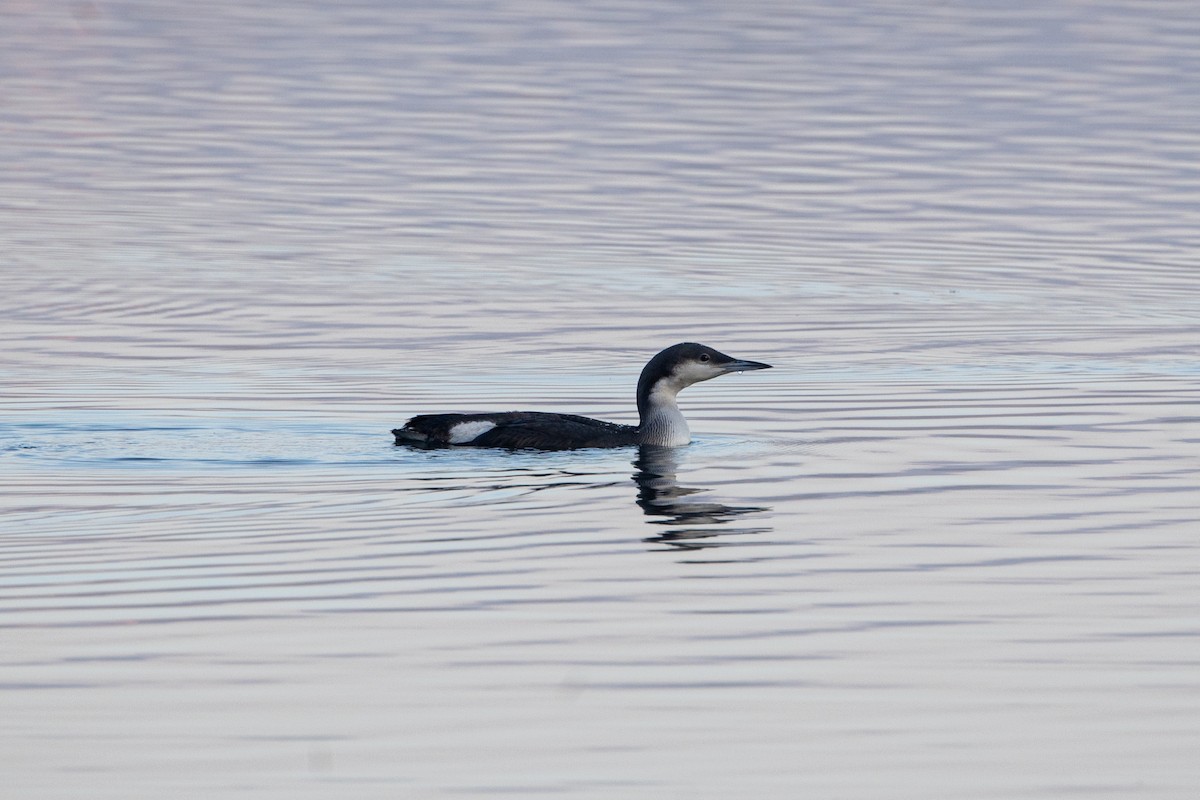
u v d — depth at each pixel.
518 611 13.23
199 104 45.62
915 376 22.38
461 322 25.72
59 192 35.59
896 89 47.66
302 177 37.25
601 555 14.65
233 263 29.64
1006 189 36.22
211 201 34.94
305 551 14.66
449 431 18.27
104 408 20.08
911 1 63.84
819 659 12.30
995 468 17.58
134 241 31.30
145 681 11.74
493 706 11.39
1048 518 15.78
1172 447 18.42
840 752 10.76
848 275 29.23
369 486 16.69
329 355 23.55
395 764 10.52
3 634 12.59
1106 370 22.69
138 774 10.35
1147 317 26.17
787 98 46.31
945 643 12.62
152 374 22.09
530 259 30.28
